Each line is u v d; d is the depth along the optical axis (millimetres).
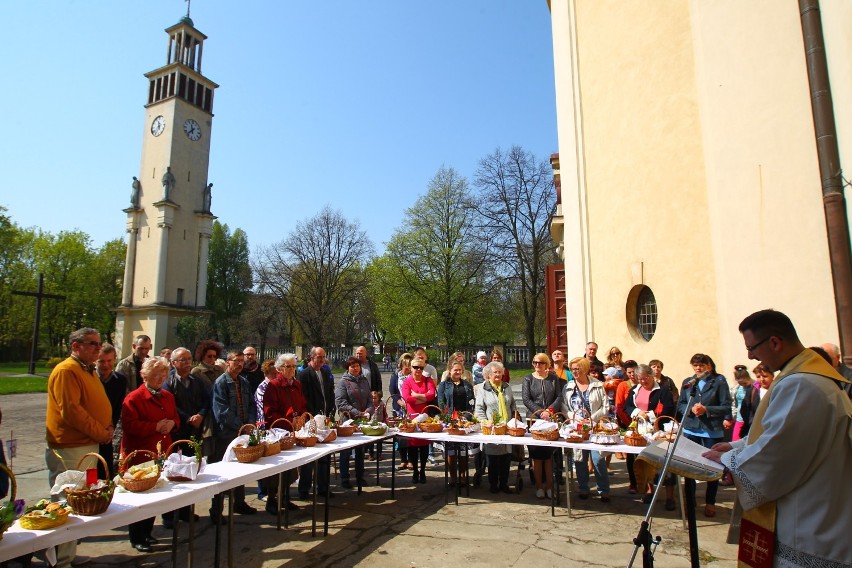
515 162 28969
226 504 6160
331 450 5148
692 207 8211
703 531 4961
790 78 6695
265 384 5980
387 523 5293
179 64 41219
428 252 31656
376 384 8523
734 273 7148
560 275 13664
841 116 6156
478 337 31031
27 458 8719
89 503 3018
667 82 8734
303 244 38750
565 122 10812
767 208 6805
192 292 41312
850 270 5941
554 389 6617
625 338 9188
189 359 5574
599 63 10109
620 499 6203
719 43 7582
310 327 38281
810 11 6508
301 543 4746
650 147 8930
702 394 5715
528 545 4609
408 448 7465
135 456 4492
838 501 2082
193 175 42156
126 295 40094
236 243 57219
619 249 9398
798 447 2129
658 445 3223
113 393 5227
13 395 20375
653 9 9070
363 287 39938
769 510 2232
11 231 39656
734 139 7266
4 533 2734
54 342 47531
